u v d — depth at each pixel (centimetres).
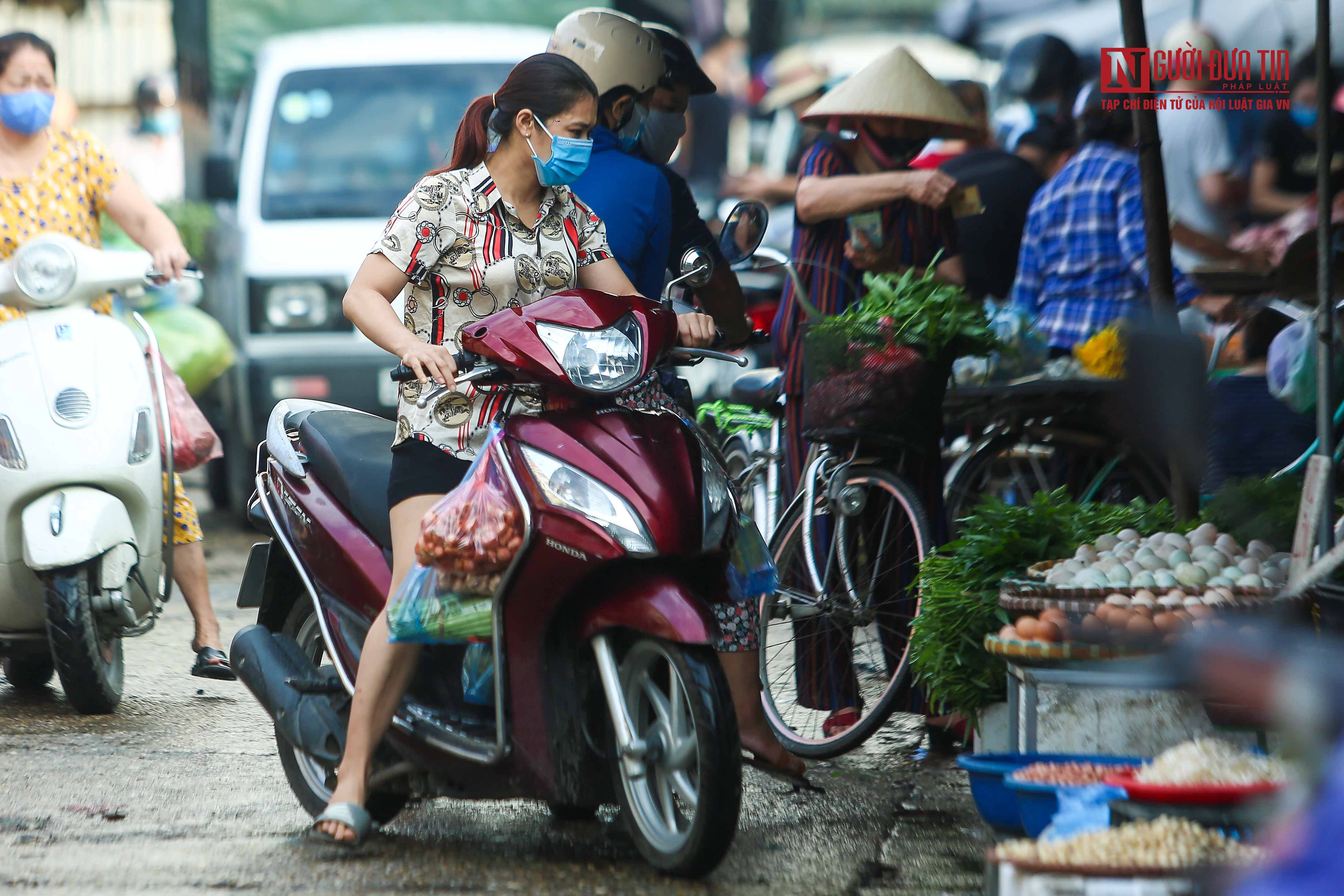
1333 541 1022
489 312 1020
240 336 2562
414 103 2705
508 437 953
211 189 2627
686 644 918
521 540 925
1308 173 2097
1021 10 3266
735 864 998
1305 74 2127
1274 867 392
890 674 1310
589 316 957
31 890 936
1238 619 959
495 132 1009
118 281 1472
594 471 931
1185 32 2083
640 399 991
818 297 1397
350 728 1005
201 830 1076
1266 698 426
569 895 930
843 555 1314
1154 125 1239
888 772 1266
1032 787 851
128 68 4925
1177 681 447
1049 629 980
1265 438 1349
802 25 5125
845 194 1352
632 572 931
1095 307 1630
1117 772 884
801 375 1400
